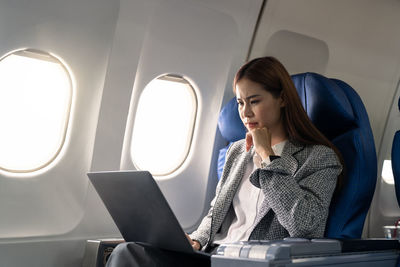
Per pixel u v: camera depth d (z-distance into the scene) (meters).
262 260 1.25
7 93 2.23
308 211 1.61
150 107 2.56
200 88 2.62
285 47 2.89
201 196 2.77
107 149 2.40
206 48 2.54
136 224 1.73
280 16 2.74
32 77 2.25
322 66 3.06
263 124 1.86
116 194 1.69
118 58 2.29
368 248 1.57
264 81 1.83
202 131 2.70
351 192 1.85
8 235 2.22
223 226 1.97
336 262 1.41
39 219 2.29
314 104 1.96
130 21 2.27
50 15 2.10
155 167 2.64
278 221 1.76
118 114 2.38
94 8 2.18
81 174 2.38
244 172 1.97
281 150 1.88
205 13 2.44
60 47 2.18
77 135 2.34
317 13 2.85
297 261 1.29
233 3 2.51
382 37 3.19
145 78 2.43
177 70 2.51
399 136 2.18
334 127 1.99
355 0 2.92
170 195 2.67
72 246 2.35
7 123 2.25
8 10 2.00
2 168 2.23
